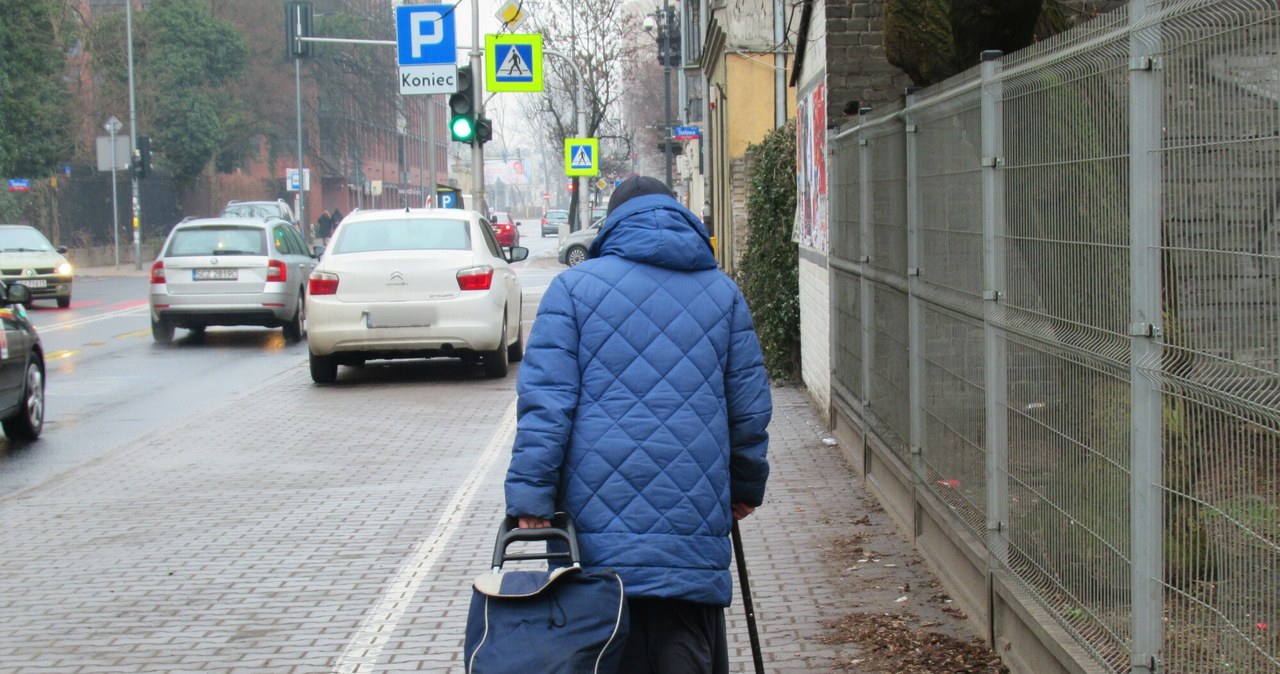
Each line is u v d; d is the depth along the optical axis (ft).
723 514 12.16
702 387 12.17
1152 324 11.59
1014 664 16.06
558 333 12.12
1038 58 14.99
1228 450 10.00
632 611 12.14
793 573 21.43
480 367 52.95
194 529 25.96
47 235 153.38
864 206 28.09
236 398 44.83
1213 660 10.39
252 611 20.39
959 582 19.33
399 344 46.73
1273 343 9.11
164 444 35.81
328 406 42.60
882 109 25.81
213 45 198.29
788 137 46.75
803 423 36.52
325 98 234.99
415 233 48.26
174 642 18.92
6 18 132.16
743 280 49.73
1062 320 14.25
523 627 11.15
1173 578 11.25
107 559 23.75
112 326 74.49
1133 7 11.73
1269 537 9.30
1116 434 12.64
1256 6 9.27
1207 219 10.28
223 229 64.69
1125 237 12.19
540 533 11.71
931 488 21.40
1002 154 16.62
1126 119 12.12
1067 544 14.28
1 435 38.65
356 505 27.89
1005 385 16.78
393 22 242.99
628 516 11.77
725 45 73.92
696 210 129.39
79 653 18.48
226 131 201.67
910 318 22.58
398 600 20.84
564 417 11.82
